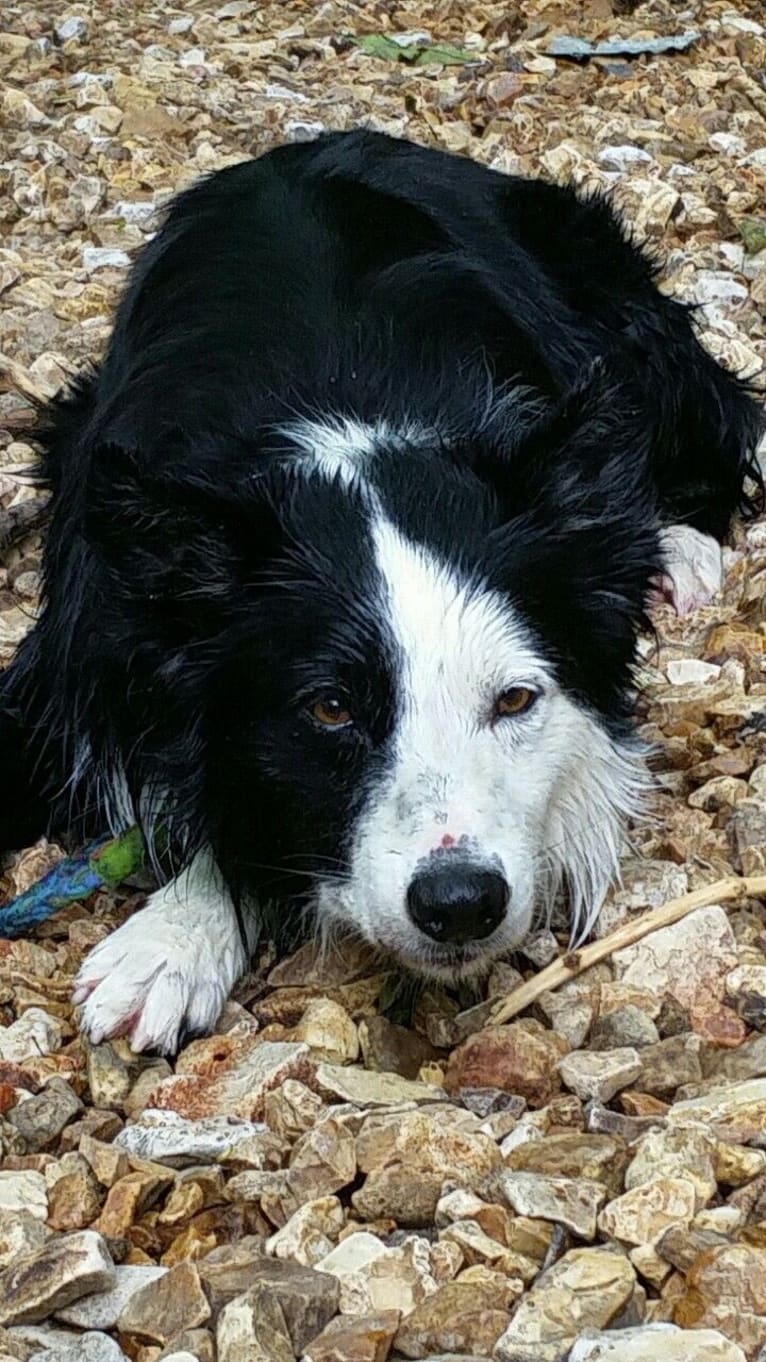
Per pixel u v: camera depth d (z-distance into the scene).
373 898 0.61
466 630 0.62
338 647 0.62
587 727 0.69
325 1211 0.53
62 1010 0.66
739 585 0.95
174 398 0.75
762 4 1.74
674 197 1.28
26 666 0.80
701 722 0.81
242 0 1.77
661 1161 0.52
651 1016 0.63
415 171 0.93
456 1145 0.54
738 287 1.19
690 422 1.00
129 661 0.68
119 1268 0.52
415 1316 0.48
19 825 0.79
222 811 0.68
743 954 0.66
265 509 0.64
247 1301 0.48
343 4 1.76
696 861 0.72
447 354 0.75
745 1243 0.50
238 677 0.65
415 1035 0.65
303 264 0.81
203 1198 0.55
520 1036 0.61
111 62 1.59
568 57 1.61
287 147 0.97
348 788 0.63
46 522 0.94
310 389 0.71
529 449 0.66
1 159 1.39
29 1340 0.49
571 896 0.72
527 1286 0.50
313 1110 0.58
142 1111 0.60
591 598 0.67
